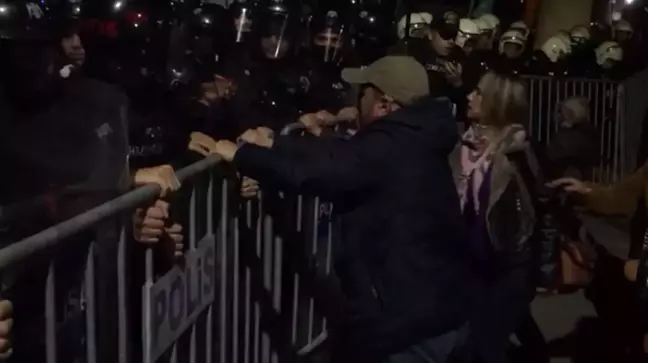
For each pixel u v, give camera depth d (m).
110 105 2.44
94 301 2.14
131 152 3.04
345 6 5.56
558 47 9.52
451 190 3.06
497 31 8.17
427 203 2.97
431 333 2.95
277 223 3.90
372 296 2.99
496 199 3.74
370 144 2.94
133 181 2.52
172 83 3.38
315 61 4.92
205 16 3.80
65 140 2.33
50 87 2.34
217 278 3.17
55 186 2.30
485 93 3.93
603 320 4.48
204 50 3.68
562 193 4.07
